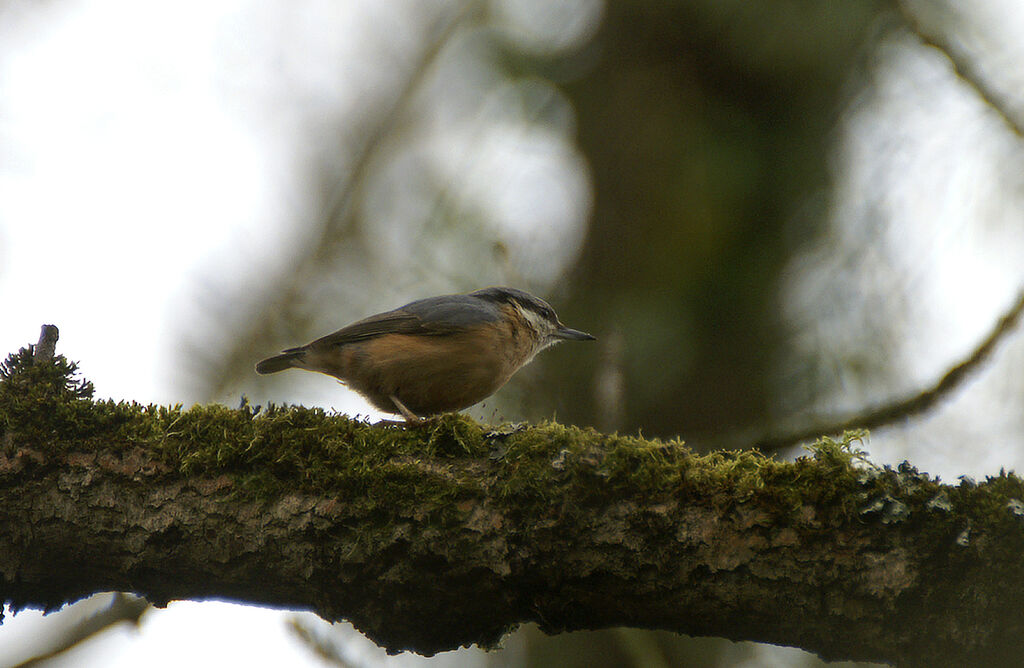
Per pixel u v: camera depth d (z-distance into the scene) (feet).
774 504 18.99
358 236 42.91
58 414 21.83
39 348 22.94
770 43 41.55
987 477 18.71
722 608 19.22
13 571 21.49
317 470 20.98
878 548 18.35
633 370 41.11
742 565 18.90
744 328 41.34
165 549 21.03
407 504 20.34
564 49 46.29
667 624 20.03
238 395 39.52
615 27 46.37
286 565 20.76
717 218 42.57
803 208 41.93
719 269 42.14
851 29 40.24
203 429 21.72
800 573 18.61
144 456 21.50
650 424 40.68
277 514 20.72
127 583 21.67
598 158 45.80
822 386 38.27
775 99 43.75
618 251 43.83
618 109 45.52
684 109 44.45
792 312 40.42
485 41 45.55
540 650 42.80
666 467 19.81
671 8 44.39
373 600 20.81
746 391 40.29
